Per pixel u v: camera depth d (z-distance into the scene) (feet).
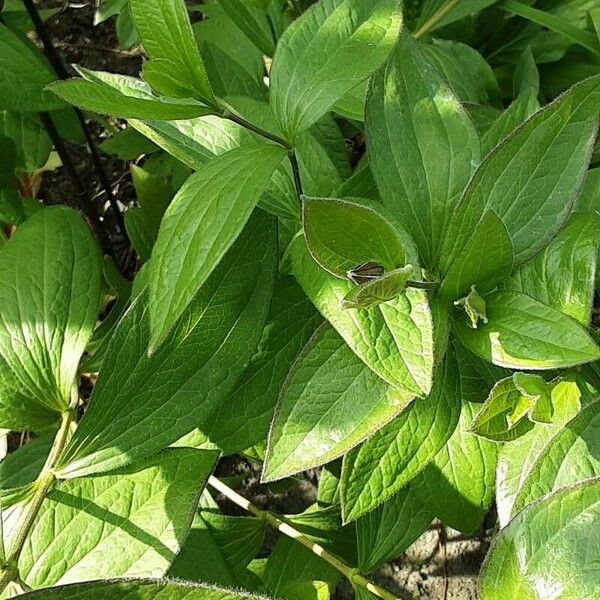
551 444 1.67
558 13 2.52
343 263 1.54
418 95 1.73
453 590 2.59
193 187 1.55
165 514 1.77
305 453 1.63
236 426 1.89
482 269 1.63
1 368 1.84
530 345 1.61
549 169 1.65
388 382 1.55
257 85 2.21
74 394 1.93
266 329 1.89
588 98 1.61
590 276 1.67
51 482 1.76
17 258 1.90
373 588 2.00
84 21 3.33
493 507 2.62
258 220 1.80
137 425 1.77
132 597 1.49
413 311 1.56
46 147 2.41
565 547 1.52
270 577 2.15
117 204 2.87
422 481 1.93
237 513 2.64
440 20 2.42
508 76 2.61
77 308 1.89
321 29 1.63
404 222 1.74
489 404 1.64
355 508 1.73
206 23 2.37
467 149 1.72
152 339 1.48
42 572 1.74
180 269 1.50
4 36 1.95
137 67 3.27
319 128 2.15
